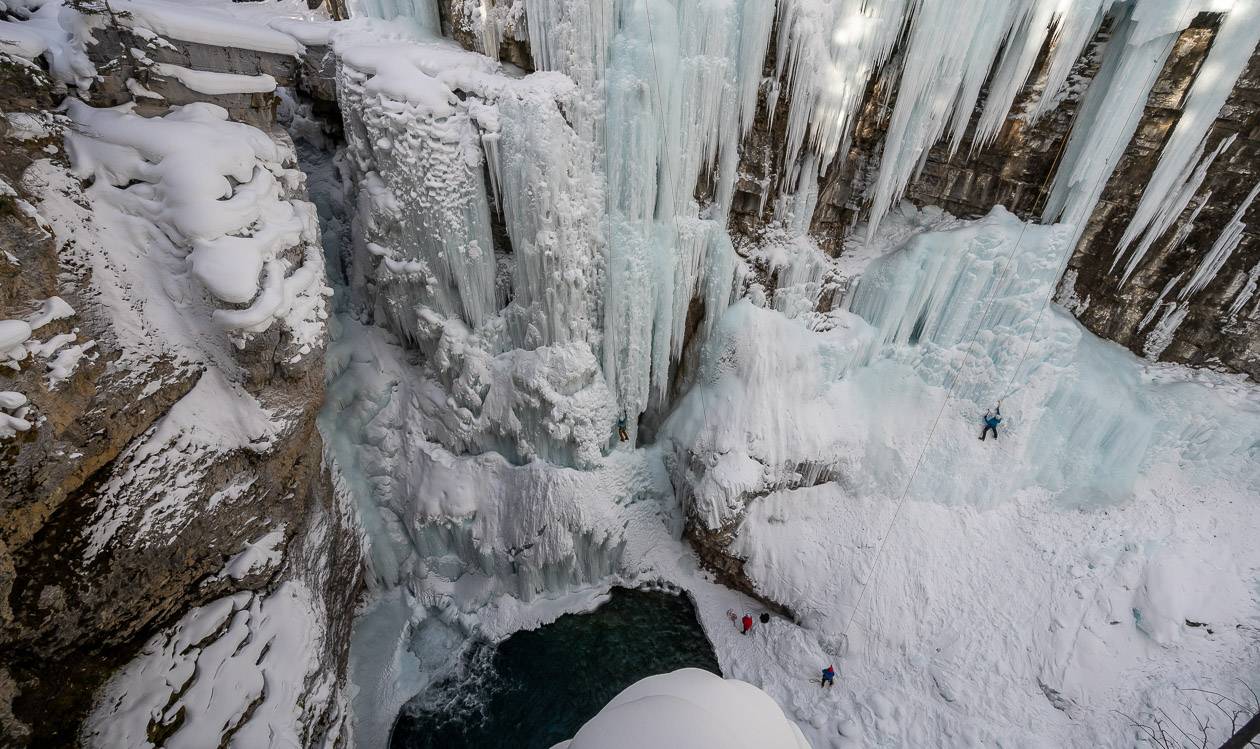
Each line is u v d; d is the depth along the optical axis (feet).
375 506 42.98
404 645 40.86
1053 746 34.09
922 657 38.29
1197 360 37.81
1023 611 38.29
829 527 43.11
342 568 37.55
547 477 41.09
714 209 39.86
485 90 32.94
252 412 27.37
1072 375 39.34
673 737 13.41
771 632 41.68
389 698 37.96
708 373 43.60
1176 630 34.91
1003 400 40.40
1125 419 38.60
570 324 38.73
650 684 16.11
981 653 37.73
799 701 38.29
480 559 43.06
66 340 20.98
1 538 18.92
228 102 28.27
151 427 24.02
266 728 25.34
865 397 43.91
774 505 43.34
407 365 43.75
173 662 23.95
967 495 41.91
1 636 19.17
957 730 35.55
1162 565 36.50
